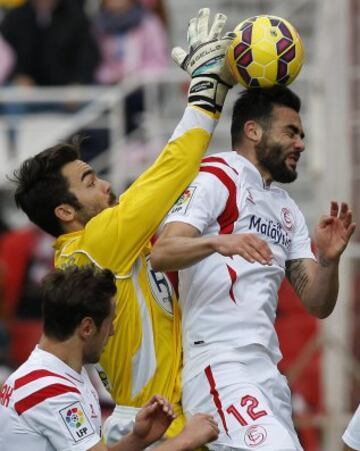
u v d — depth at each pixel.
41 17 45.22
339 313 37.59
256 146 22.38
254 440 21.17
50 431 20.27
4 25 45.44
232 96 43.97
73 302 20.38
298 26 47.59
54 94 44.28
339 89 38.69
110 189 23.16
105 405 34.03
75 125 43.91
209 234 21.78
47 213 22.80
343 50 38.78
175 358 22.27
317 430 37.28
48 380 20.39
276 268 22.25
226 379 21.62
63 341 20.53
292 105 22.44
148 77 43.47
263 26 22.22
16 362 39.66
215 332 21.84
